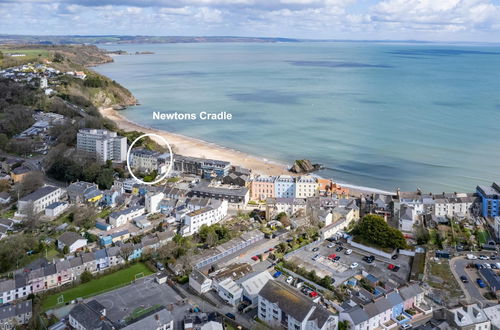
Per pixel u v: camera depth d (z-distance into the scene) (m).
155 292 174.00
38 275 174.62
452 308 150.88
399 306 159.00
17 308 155.50
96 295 171.38
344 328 147.62
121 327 143.00
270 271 191.75
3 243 195.62
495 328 144.38
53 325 149.25
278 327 152.25
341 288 176.62
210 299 171.00
